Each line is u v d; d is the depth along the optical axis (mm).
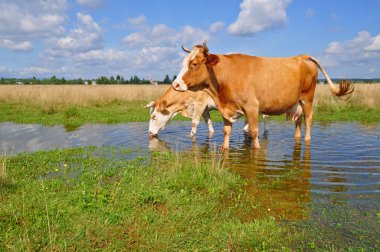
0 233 3654
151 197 4637
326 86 24203
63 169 6523
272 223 3971
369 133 10164
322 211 4398
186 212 4293
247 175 5980
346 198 4844
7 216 4078
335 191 5125
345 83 8914
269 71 7871
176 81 7539
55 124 13102
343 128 11258
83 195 4699
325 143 8648
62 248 3416
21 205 4391
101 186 5270
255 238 3650
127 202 4520
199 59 7410
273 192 5125
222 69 7691
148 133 10836
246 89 7715
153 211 4348
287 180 5668
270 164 6672
